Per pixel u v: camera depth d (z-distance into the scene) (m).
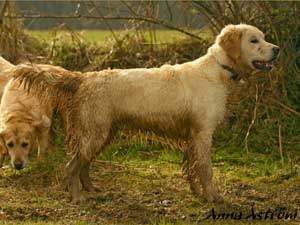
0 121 10.53
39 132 10.38
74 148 9.41
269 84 12.75
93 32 16.47
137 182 10.56
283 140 12.23
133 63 14.15
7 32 14.34
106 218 8.98
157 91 9.26
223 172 11.19
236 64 9.50
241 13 13.58
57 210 9.20
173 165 11.57
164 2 14.53
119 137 10.71
